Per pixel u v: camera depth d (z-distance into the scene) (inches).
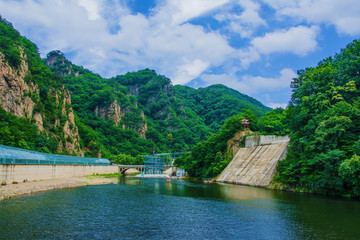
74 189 3058.6
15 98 4889.3
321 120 2652.6
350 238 1268.5
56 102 6727.4
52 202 2090.3
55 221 1515.7
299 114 2952.8
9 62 5022.1
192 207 2047.2
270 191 3058.6
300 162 2861.7
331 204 2117.4
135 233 1344.7
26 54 6181.1
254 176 3885.3
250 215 1759.4
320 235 1315.2
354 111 2502.5
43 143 4958.2
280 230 1406.3
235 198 2509.8
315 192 2760.8
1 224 1409.9
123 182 4571.9
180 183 4512.8
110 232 1348.4
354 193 2359.7
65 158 4559.5
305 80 3120.1
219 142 5565.9
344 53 2972.4
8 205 1889.8
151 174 7101.4
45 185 2965.1
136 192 2982.3
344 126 2470.5
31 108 5378.9
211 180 4943.4
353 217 1676.9
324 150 2623.0
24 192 2488.9
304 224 1520.7
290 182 3093.0
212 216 1731.1
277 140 4320.9
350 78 2874.0
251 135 4958.2
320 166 2682.1
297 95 3161.9
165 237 1291.8
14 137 4138.8
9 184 2773.1
